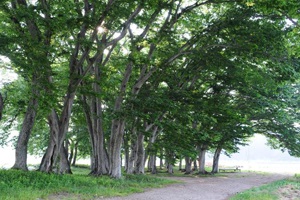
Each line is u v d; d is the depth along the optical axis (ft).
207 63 70.59
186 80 81.76
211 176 123.44
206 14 67.72
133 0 49.26
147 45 63.00
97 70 68.69
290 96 100.22
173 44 65.87
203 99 75.97
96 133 73.46
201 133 75.87
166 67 71.72
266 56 58.08
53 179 49.47
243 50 60.64
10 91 70.13
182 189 62.59
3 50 41.93
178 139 83.05
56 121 59.72
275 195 57.52
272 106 94.99
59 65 75.61
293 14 41.91
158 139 100.22
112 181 60.85
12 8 49.06
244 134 116.06
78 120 84.58
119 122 71.20
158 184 68.13
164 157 97.60
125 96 69.00
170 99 72.28
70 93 59.36
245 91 82.74
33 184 43.34
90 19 48.85
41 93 50.29
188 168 142.61
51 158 59.57
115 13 51.19
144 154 97.35
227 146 127.03
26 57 45.06
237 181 97.30
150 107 66.74
